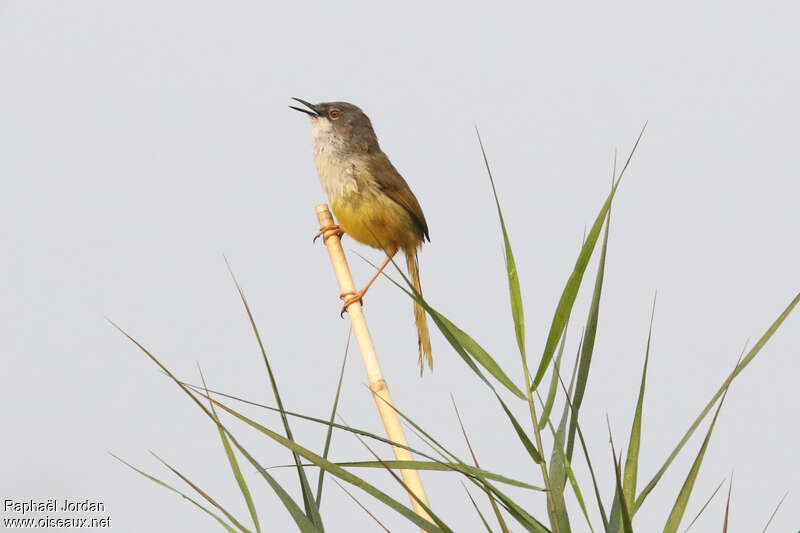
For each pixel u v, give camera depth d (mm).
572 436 5578
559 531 5316
